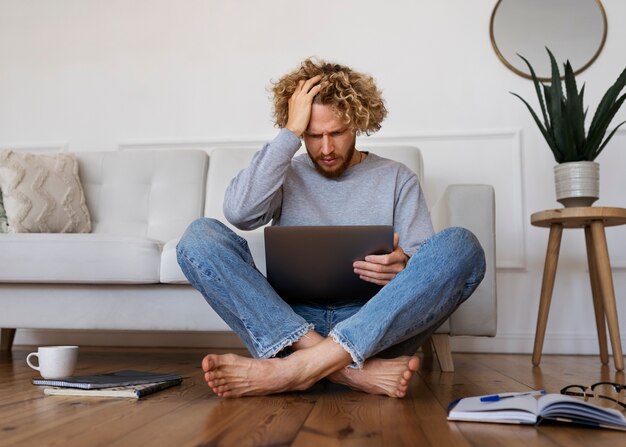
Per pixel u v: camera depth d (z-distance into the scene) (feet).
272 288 4.31
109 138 10.23
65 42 10.50
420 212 5.07
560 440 2.91
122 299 6.89
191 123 10.08
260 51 10.03
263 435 2.99
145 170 8.73
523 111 9.43
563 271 9.10
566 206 7.69
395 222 5.08
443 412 3.67
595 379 5.67
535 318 9.06
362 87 5.01
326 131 4.76
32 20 10.61
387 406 3.85
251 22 10.10
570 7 9.48
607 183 9.14
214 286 4.23
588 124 9.25
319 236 4.31
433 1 9.75
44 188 7.98
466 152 9.46
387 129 9.66
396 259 4.25
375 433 3.07
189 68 10.17
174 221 8.43
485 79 9.55
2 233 7.31
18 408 3.74
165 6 10.32
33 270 6.76
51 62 10.50
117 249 6.71
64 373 4.60
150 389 4.32
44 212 7.86
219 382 3.92
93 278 6.72
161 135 10.12
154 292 6.86
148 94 10.21
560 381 5.47
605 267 7.17
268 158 4.69
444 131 9.48
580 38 9.39
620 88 7.41
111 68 10.35
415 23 9.75
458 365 7.10
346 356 3.97
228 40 10.12
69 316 6.94
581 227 8.02
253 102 9.98
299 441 2.88
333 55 9.87
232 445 2.79
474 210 6.56
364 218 5.03
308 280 4.40
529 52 9.50
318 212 5.08
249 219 4.89
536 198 9.27
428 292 4.06
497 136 9.41
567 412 3.19
